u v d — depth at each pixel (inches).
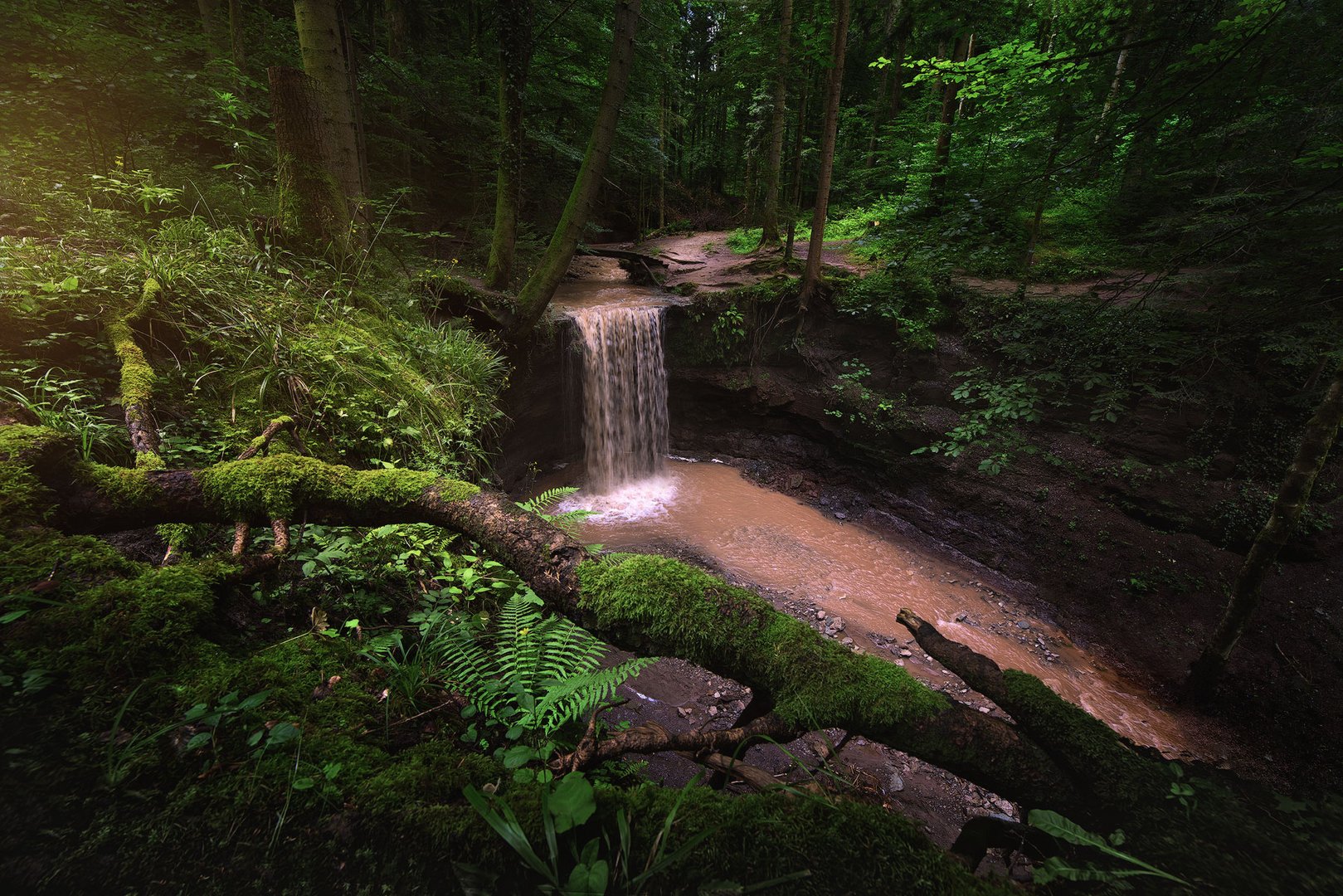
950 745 57.4
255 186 226.2
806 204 794.8
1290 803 55.0
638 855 41.7
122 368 104.7
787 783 53.2
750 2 534.9
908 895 41.4
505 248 306.5
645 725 56.7
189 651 53.8
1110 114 180.2
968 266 342.0
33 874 34.7
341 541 86.9
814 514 343.9
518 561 70.0
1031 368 293.7
